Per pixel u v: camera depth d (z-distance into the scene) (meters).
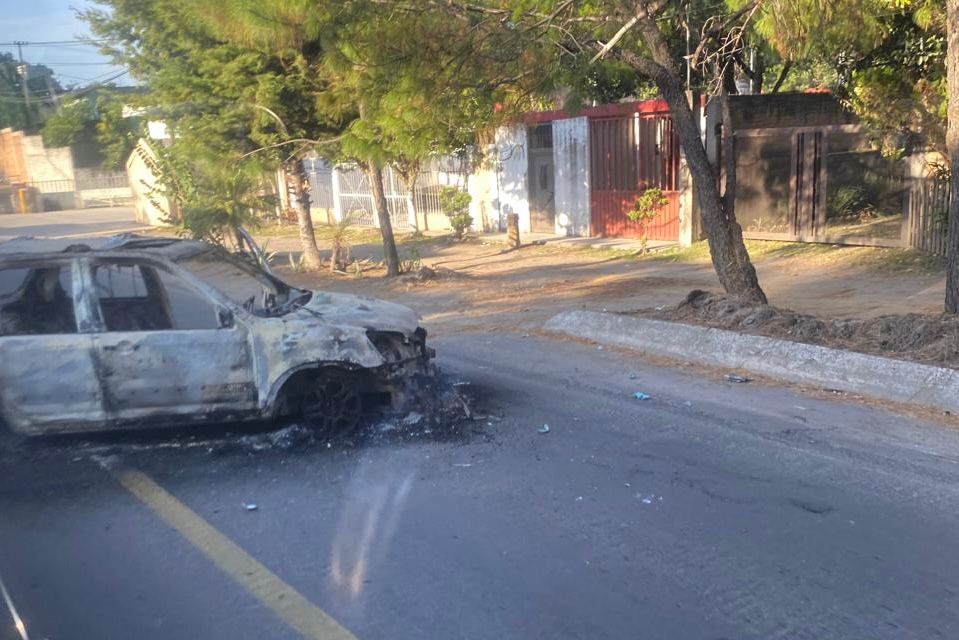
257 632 3.99
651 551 4.73
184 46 15.39
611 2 9.84
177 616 4.16
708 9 12.82
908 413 6.91
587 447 6.45
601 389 8.05
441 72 9.49
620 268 16.75
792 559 4.61
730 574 4.46
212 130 15.54
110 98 18.44
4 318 6.55
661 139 19.41
